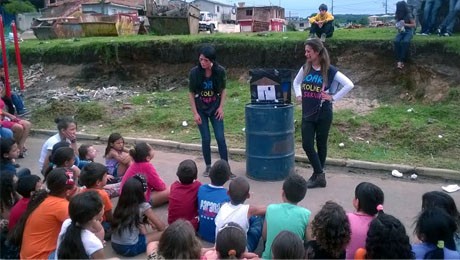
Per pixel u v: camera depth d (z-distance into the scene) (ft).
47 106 36.50
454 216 12.67
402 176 22.24
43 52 47.29
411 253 10.54
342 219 11.51
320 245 11.60
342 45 35.35
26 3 146.30
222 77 21.27
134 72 43.88
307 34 42.83
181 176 16.08
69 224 12.25
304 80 19.92
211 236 15.26
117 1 126.72
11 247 13.53
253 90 22.02
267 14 155.43
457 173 21.44
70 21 66.28
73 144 20.62
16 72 47.16
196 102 21.72
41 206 13.10
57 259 12.17
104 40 47.24
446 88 29.99
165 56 43.04
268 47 38.17
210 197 15.31
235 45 39.65
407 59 32.42
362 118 28.32
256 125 21.36
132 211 14.46
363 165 23.29
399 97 31.68
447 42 31.30
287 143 21.63
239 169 23.72
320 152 20.88
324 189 20.56
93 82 44.32
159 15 60.70
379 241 10.46
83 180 15.31
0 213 15.02
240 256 11.23
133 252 14.52
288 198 13.88
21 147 26.18
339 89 20.01
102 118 33.65
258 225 14.76
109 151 20.36
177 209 16.05
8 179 15.03
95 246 12.02
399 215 17.57
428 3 34.76
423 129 25.88
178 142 27.89
